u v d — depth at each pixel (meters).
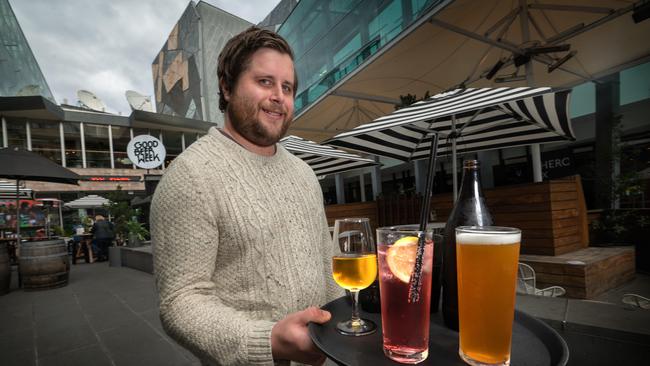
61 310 4.71
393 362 0.66
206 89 29.31
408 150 3.39
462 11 3.79
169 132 22.25
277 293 0.98
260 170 1.05
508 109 2.26
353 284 0.93
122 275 7.26
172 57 35.38
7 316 4.55
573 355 1.39
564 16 4.03
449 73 5.43
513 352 0.70
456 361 0.67
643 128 5.48
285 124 1.08
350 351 0.72
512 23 4.20
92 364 2.95
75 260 9.95
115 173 19.97
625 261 3.79
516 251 0.62
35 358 3.12
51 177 6.61
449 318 0.86
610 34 4.24
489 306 0.61
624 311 1.46
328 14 11.40
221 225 0.93
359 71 5.06
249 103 1.01
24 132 18.75
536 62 5.02
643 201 5.12
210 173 0.93
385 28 8.07
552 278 3.32
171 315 0.81
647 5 3.13
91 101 23.91
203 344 0.76
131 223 9.36
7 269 5.86
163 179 0.93
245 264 0.95
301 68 13.95
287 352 0.74
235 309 0.95
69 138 20.38
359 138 2.80
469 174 0.85
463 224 0.82
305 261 1.07
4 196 10.73
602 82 5.57
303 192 1.17
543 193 3.67
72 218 18.61
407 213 5.62
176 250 0.85
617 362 1.28
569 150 6.50
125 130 21.23
